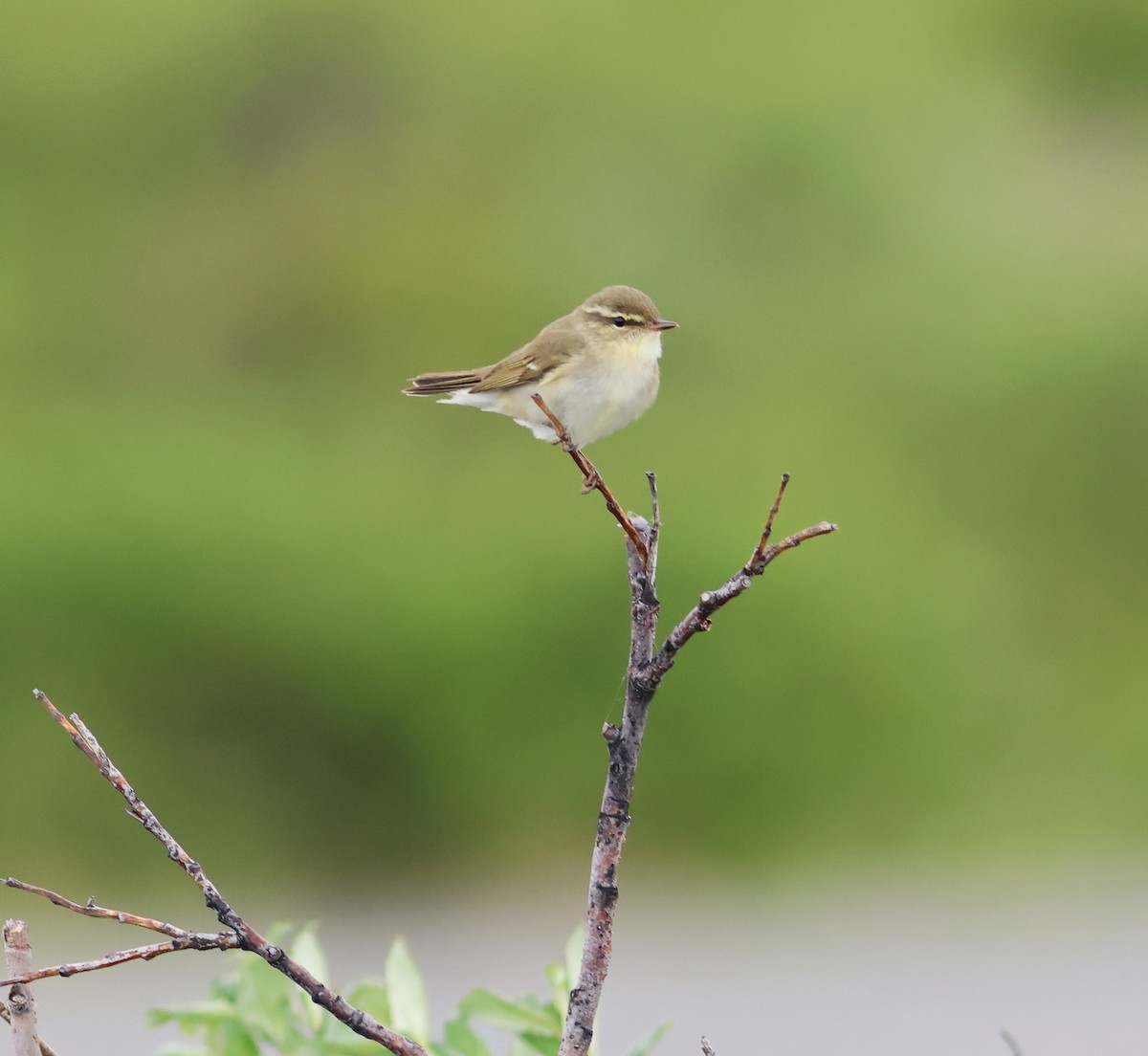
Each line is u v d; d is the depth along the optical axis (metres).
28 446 19.31
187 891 15.79
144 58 28.11
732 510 17.97
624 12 27.28
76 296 24.92
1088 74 27.50
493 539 17.41
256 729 16.47
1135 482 20.22
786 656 16.70
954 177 25.03
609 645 16.73
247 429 20.95
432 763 16.34
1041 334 20.98
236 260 25.33
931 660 16.98
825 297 23.17
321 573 16.92
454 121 27.05
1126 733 17.02
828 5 27.11
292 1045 5.11
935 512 19.61
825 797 16.34
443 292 24.27
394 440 20.64
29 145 27.17
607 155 25.88
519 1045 5.12
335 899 15.77
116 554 16.78
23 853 15.79
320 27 28.11
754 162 25.02
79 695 16.44
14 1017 3.54
